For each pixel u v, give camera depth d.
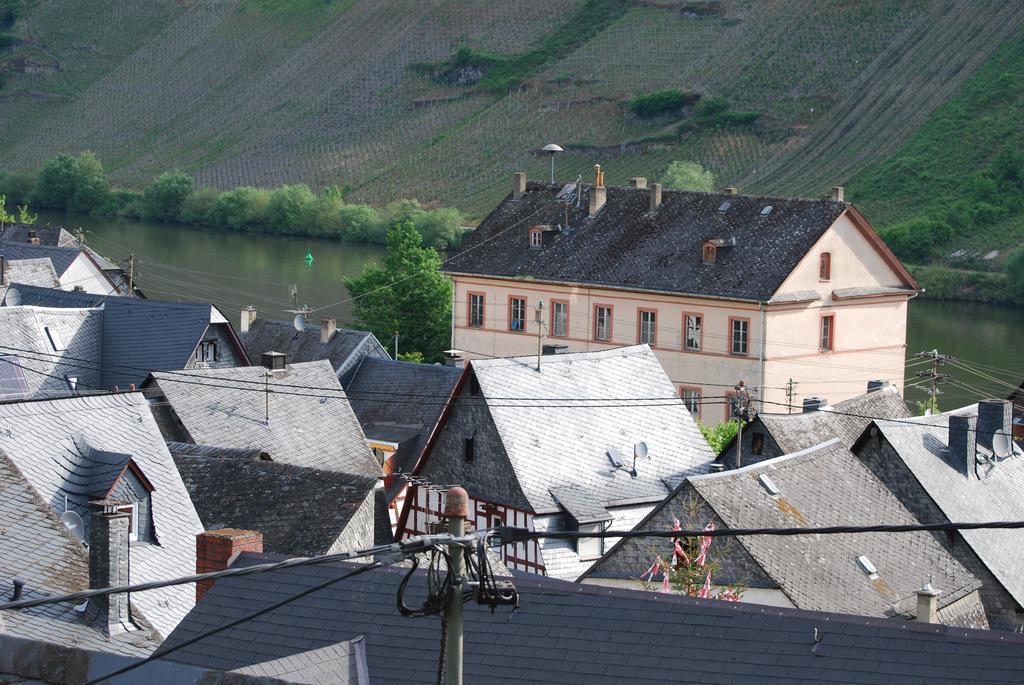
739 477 45.25
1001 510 54.66
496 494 57.84
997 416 56.94
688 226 95.62
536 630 26.05
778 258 89.69
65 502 40.69
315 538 45.59
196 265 177.88
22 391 74.75
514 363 60.84
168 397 61.59
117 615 33.66
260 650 27.41
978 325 142.62
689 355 91.12
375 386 78.00
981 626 47.16
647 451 60.62
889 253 93.12
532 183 105.50
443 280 118.88
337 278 166.75
